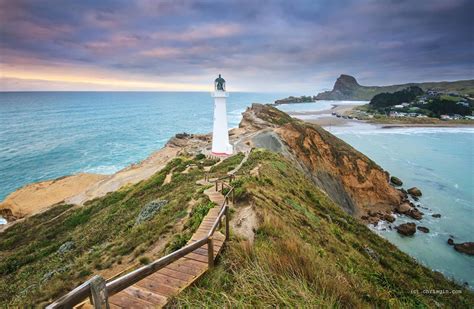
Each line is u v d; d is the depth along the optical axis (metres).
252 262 5.39
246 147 45.22
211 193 16.27
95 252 12.38
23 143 84.75
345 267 9.78
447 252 27.08
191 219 12.12
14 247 24.09
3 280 14.70
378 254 15.27
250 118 76.38
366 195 42.03
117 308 4.82
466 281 22.55
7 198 42.53
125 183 39.53
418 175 52.00
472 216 35.50
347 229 18.56
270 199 15.20
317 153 46.69
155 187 29.88
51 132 104.44
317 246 11.06
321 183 40.84
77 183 47.00
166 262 4.43
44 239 23.97
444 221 34.31
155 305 4.89
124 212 23.31
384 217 36.16
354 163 45.00
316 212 18.53
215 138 40.59
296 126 51.88
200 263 6.55
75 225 26.44
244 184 16.25
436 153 70.12
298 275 4.75
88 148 80.31
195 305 4.41
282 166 28.77
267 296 4.04
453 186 46.19
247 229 10.16
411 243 28.95
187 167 34.56
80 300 2.70
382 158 64.75
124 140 92.31
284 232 10.05
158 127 120.44
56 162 66.38
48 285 9.48
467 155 67.62
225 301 4.23
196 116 163.88
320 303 3.94
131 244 11.47
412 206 38.81
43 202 40.94
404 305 6.23
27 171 59.62
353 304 4.65
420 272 15.32
